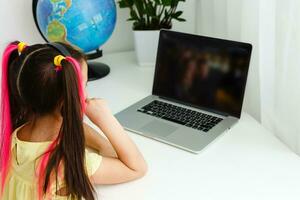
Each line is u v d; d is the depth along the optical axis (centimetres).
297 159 87
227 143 94
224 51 104
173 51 114
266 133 97
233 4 115
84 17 121
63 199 76
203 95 109
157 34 137
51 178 74
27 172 78
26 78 71
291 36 93
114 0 136
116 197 78
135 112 108
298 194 76
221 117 104
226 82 104
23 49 75
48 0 120
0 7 139
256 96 112
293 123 98
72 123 71
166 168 85
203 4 135
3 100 79
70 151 72
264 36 100
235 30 117
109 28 129
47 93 71
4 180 83
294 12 90
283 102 101
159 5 137
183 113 107
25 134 81
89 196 75
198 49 109
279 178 80
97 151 91
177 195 77
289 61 96
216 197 76
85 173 75
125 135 86
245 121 103
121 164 82
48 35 125
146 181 82
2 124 81
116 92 123
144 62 143
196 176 82
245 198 75
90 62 146
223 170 84
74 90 70
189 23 148
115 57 155
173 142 94
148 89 125
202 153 90
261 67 103
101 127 86
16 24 144
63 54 74
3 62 76
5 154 81
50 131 78
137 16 139
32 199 79
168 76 115
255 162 86
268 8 96
